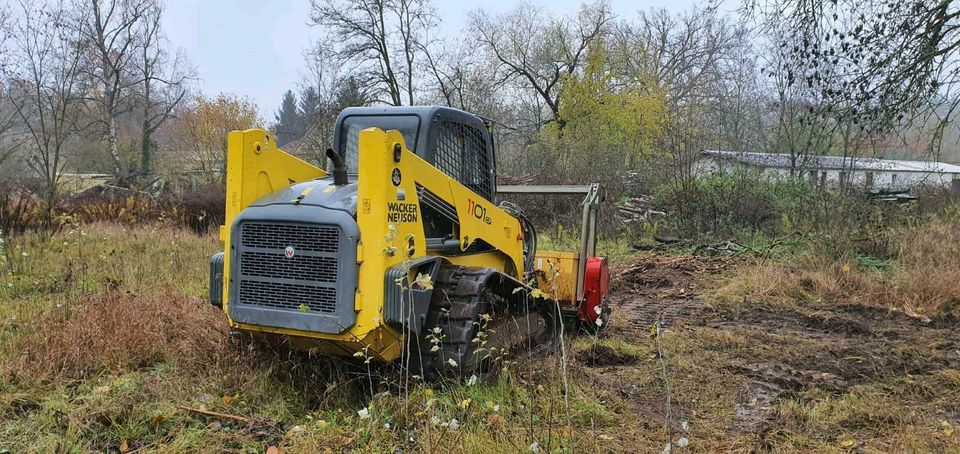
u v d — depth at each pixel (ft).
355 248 12.72
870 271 30.81
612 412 14.37
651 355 19.38
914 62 25.14
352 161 16.47
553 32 105.40
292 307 13.15
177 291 22.91
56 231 36.27
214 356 15.25
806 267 31.73
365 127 16.28
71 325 16.53
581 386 15.66
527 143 96.89
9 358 15.19
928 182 51.67
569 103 97.09
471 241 16.33
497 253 17.80
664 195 51.93
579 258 21.24
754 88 89.61
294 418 13.44
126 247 32.71
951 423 14.44
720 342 20.94
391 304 12.65
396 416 12.76
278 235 13.21
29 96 58.23
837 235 34.53
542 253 21.89
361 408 13.78
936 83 25.32
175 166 93.56
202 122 96.78
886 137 28.32
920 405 15.66
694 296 29.55
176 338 16.84
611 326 22.41
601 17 104.78
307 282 13.01
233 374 14.46
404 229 13.33
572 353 18.29
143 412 12.87
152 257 30.14
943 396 16.20
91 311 17.78
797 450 12.84
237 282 13.51
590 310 20.86
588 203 21.22
